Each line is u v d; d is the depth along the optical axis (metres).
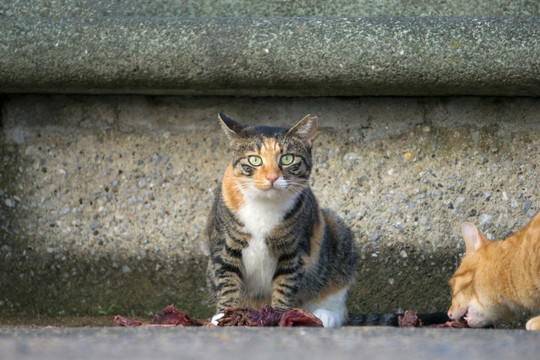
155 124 6.86
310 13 6.63
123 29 6.31
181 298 6.88
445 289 6.68
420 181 6.66
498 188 6.61
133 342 3.89
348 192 6.73
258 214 5.89
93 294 6.96
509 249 5.75
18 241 6.96
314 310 6.51
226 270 6.07
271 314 5.04
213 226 6.18
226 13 6.66
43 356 3.62
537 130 6.56
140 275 6.91
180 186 6.85
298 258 6.05
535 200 6.57
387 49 6.11
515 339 3.89
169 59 6.24
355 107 6.68
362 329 4.17
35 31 6.38
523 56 5.99
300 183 5.99
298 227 5.98
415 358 3.55
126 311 6.94
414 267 6.69
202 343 3.87
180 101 6.82
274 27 6.24
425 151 6.65
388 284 6.73
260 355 3.62
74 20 6.42
